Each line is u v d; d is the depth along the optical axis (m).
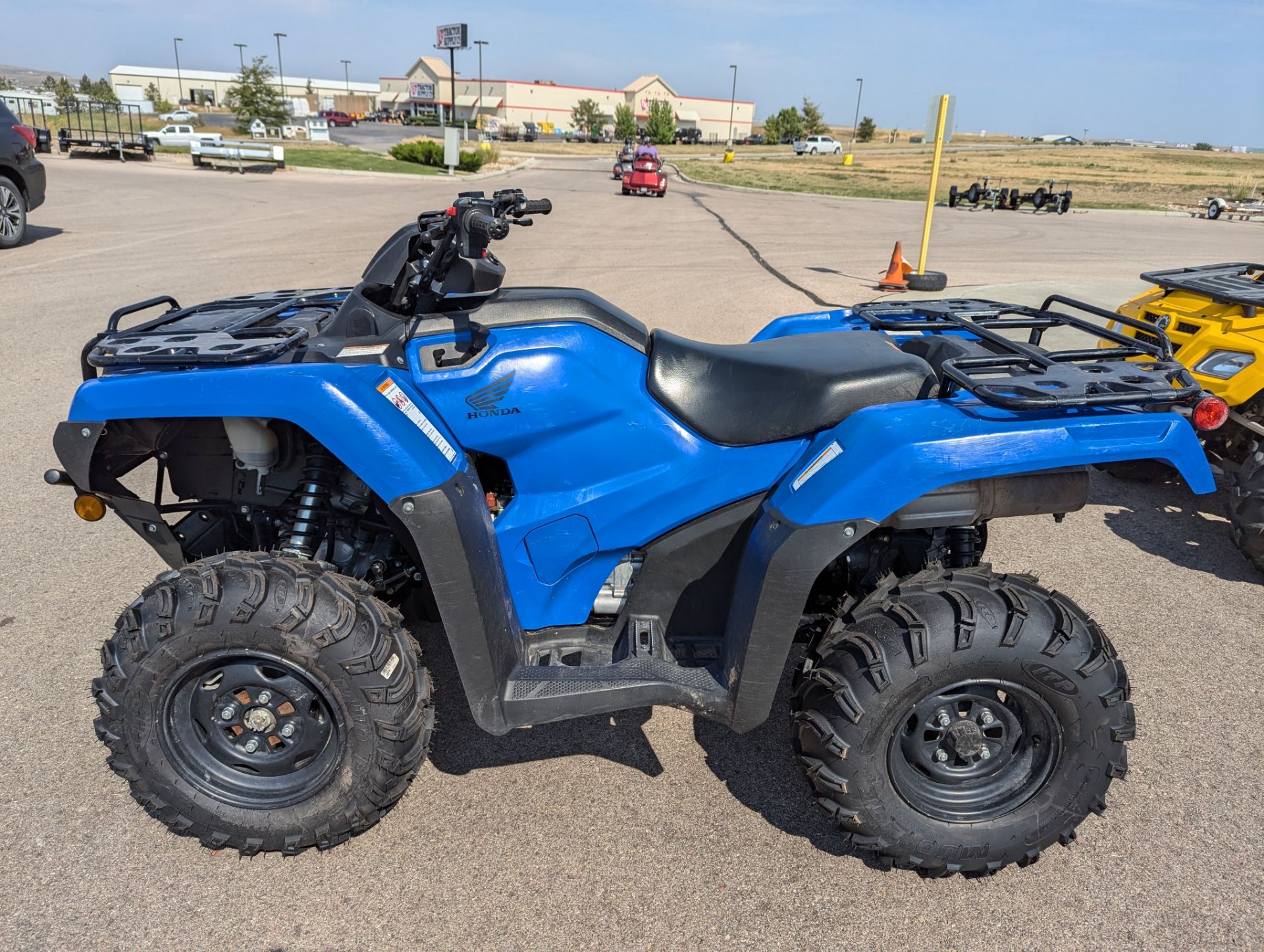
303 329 2.62
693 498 2.54
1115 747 2.29
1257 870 2.43
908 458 2.21
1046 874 2.42
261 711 2.33
